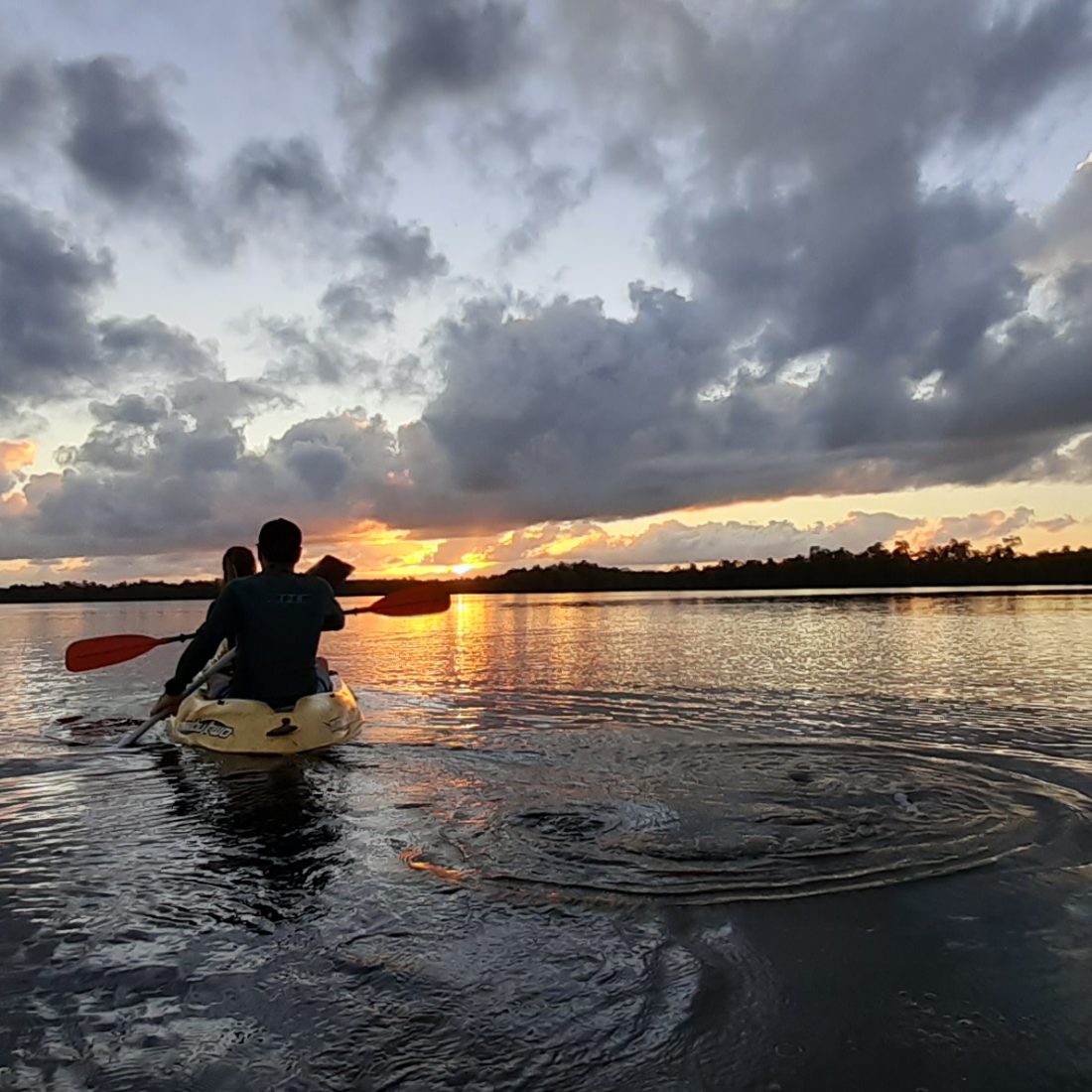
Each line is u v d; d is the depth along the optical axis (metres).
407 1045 2.02
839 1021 2.10
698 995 2.23
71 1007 2.22
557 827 3.72
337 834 3.71
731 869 3.17
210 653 5.93
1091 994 2.21
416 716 6.84
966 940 2.54
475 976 2.36
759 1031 2.05
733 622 18.36
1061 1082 1.84
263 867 3.30
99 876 3.23
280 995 2.27
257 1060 1.97
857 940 2.54
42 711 7.69
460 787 4.49
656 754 5.21
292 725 5.55
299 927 2.71
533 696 7.84
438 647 13.95
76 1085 1.88
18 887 3.12
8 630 21.02
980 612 21.23
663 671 9.65
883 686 8.20
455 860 3.32
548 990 2.27
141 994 2.29
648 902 2.86
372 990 2.29
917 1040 2.00
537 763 5.02
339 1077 1.89
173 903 2.93
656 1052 1.97
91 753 5.70
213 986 2.33
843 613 21.92
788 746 5.43
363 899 2.93
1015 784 4.40
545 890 2.97
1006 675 8.98
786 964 2.39
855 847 3.41
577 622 20.30
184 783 4.78
